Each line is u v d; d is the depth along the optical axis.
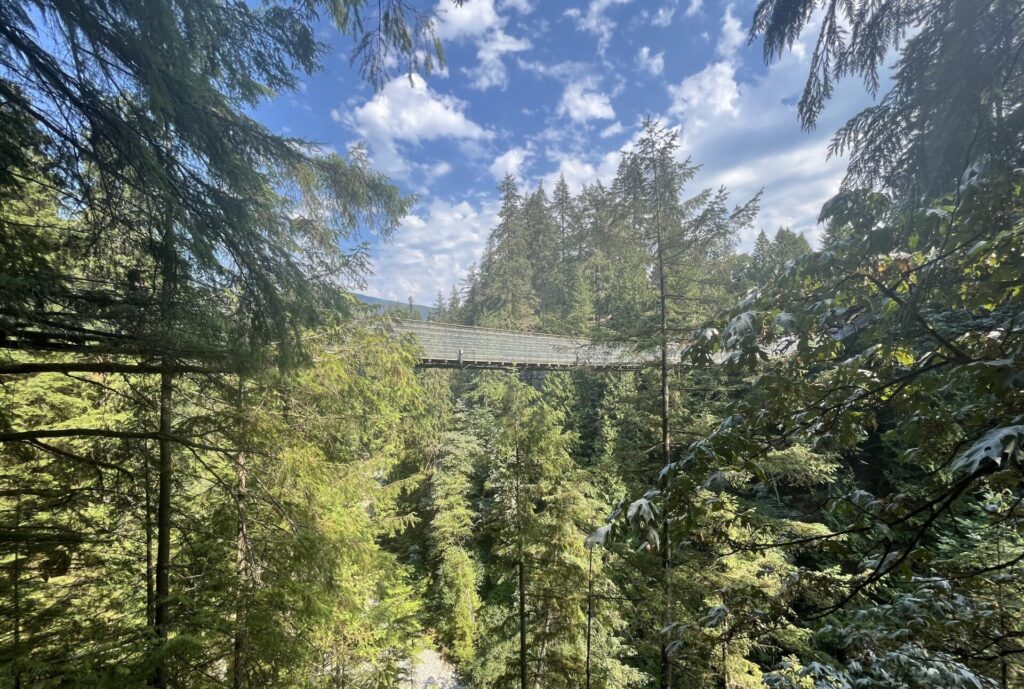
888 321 1.84
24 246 2.38
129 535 4.46
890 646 2.18
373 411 6.27
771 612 2.05
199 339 3.02
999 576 2.01
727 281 6.61
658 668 9.05
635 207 6.72
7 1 2.06
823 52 1.87
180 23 2.54
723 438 1.89
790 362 2.07
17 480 3.73
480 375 17.59
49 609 3.47
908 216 1.68
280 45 3.05
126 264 2.90
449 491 12.97
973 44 1.32
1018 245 1.45
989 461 1.45
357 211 4.26
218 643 4.10
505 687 7.11
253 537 4.52
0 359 2.82
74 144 2.44
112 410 4.41
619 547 5.85
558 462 7.07
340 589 4.70
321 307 4.02
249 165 3.16
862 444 10.25
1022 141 1.32
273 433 4.53
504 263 23.17
